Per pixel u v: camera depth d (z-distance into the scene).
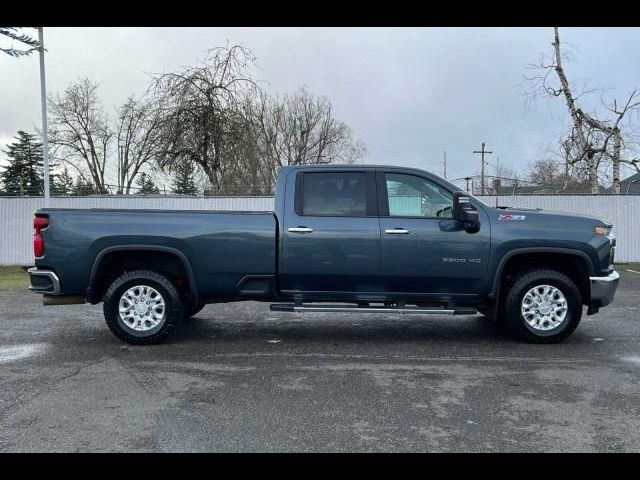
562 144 21.61
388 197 6.35
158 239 6.26
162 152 23.34
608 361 5.73
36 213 6.33
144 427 3.97
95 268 6.25
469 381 5.07
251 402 4.50
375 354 6.06
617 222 17.02
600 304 6.40
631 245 16.98
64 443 3.69
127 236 6.25
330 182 6.40
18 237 17.69
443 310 6.21
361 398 4.60
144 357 5.91
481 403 4.48
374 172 6.39
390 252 6.21
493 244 6.21
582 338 6.77
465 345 6.47
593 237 6.26
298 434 3.85
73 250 6.23
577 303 6.31
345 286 6.36
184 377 5.19
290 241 6.27
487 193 20.75
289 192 6.38
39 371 5.36
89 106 44.66
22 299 10.15
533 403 4.48
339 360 5.80
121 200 17.77
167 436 3.81
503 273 6.48
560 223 6.29
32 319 8.08
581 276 6.43
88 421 4.08
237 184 22.97
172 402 4.50
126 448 3.62
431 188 6.36
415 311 6.21
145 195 18.88
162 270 6.58
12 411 4.28
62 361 5.73
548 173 29.17
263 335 7.02
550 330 6.36
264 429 3.94
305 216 6.30
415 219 6.27
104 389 4.82
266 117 27.33
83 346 6.40
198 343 6.57
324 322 7.87
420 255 6.21
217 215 6.31
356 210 6.32
